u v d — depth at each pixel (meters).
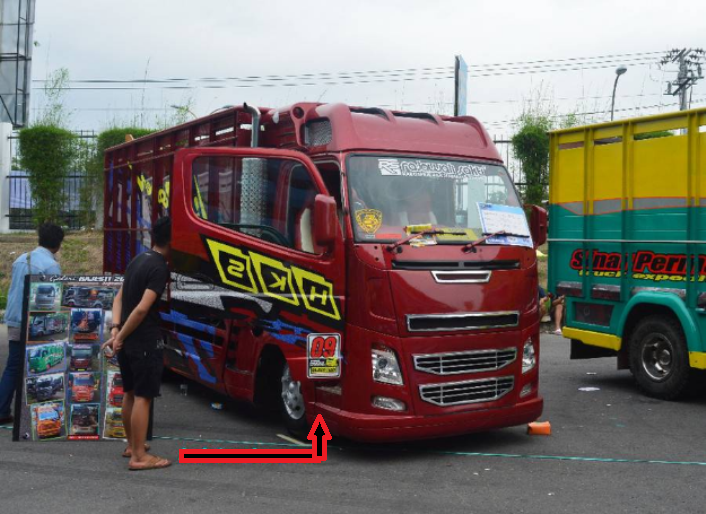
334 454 6.31
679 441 6.76
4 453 6.25
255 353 6.88
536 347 6.71
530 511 4.94
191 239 7.26
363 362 5.95
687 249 8.09
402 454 6.32
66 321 6.67
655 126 8.52
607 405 8.30
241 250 6.84
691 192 8.05
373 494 5.27
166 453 6.32
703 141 7.95
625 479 5.63
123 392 6.42
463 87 16.69
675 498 5.19
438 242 6.20
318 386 6.39
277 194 6.61
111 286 6.72
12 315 7.11
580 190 9.55
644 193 8.62
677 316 8.27
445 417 6.05
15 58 23.62
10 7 23.61
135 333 5.80
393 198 6.33
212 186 7.10
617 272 9.02
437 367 6.04
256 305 6.73
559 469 5.89
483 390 6.27
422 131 6.85
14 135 21.39
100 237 19.28
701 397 8.76
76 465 5.93
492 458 6.21
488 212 6.61
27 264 7.16
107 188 10.88
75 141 20.06
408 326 5.92
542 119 18.28
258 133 7.20
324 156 6.48
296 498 5.18
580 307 9.68
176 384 9.52
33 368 6.61
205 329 7.73
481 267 6.31
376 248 5.99
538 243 7.26
